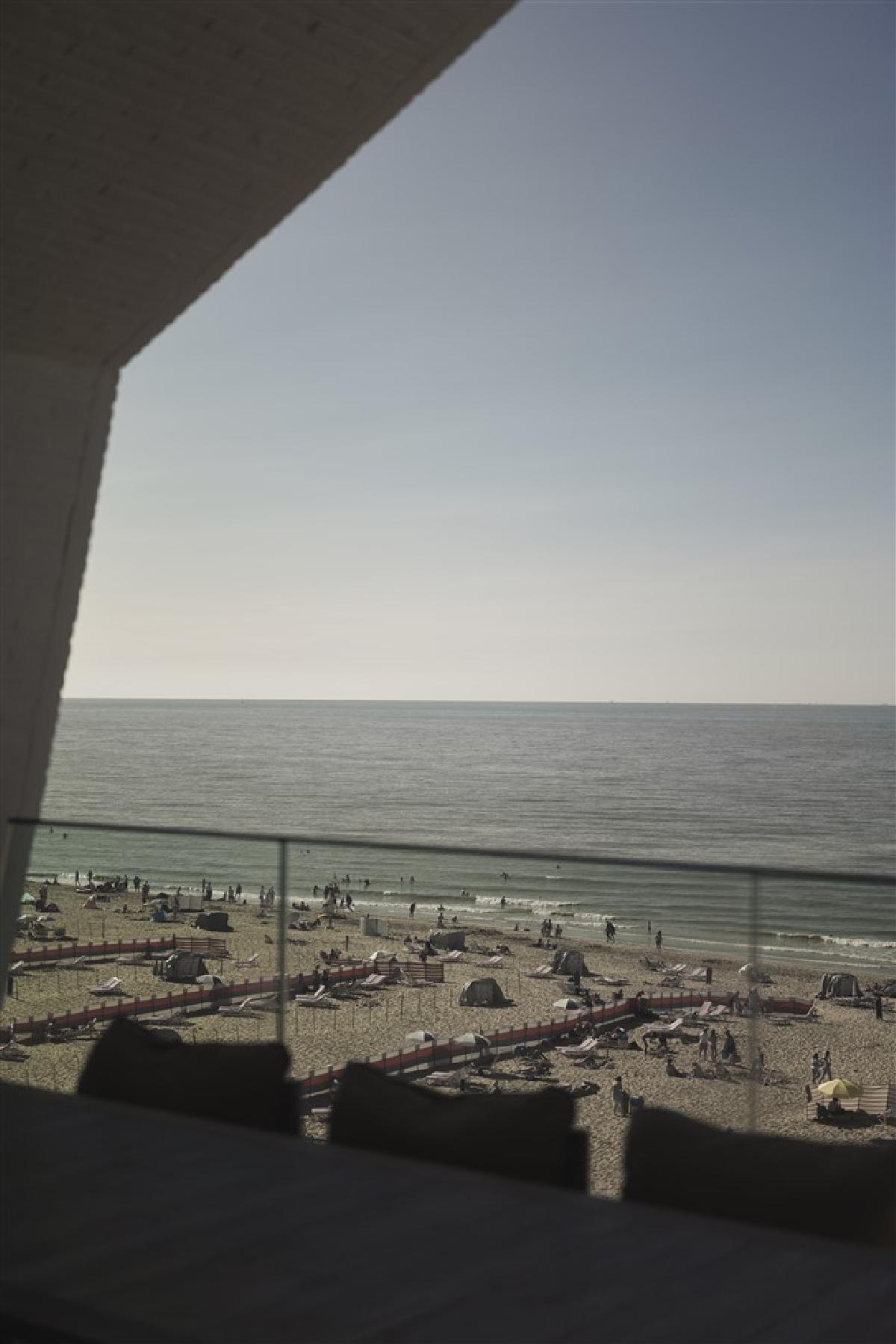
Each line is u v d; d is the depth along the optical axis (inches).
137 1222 60.1
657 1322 48.7
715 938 133.1
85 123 143.6
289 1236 58.1
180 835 159.3
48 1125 75.2
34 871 169.6
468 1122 69.5
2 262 155.0
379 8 137.0
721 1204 61.7
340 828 2010.3
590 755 3582.7
